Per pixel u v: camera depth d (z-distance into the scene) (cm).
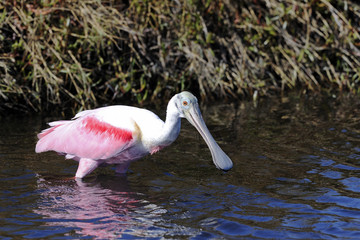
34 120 1341
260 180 914
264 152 1070
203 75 1574
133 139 952
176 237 693
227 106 1491
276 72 1698
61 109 1450
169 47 1568
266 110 1433
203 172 966
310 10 1656
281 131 1221
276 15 1658
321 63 1742
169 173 966
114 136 954
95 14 1475
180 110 937
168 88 1598
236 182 907
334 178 913
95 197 843
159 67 1580
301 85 1738
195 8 1580
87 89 1496
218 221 743
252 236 695
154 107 1467
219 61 1650
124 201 824
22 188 878
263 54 1653
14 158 1034
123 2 1619
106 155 954
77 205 806
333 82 1742
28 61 1431
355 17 1773
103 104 1495
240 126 1272
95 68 1538
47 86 1387
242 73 1595
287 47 1711
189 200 827
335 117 1338
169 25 1576
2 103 1409
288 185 886
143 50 1555
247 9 1703
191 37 1582
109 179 941
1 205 800
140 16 1540
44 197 840
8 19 1406
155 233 705
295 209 784
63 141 980
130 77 1527
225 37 1664
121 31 1557
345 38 1677
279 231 707
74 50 1473
